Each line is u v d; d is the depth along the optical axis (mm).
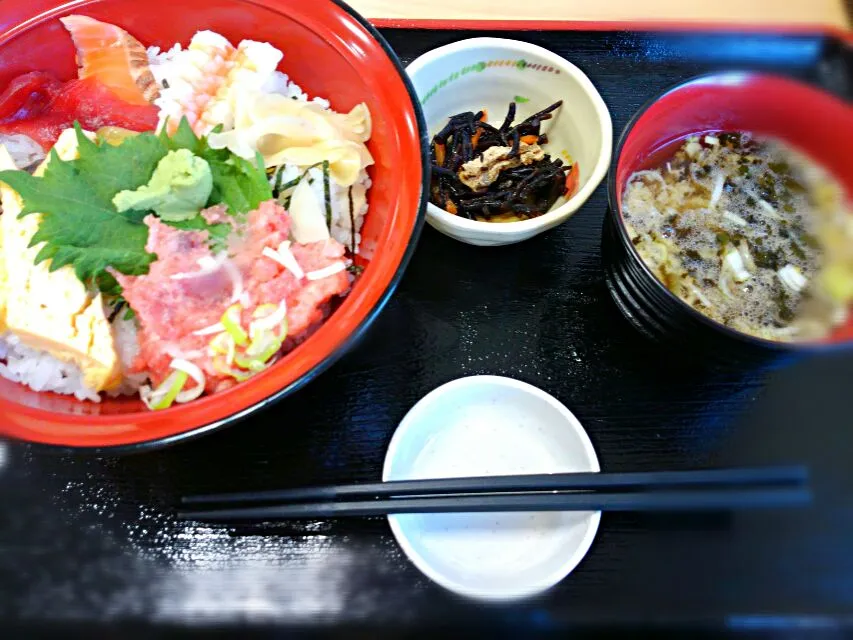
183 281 239
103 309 244
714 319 242
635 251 230
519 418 256
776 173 270
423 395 258
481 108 323
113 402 246
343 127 276
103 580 226
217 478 241
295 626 219
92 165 251
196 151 262
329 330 218
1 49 278
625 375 262
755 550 230
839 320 236
